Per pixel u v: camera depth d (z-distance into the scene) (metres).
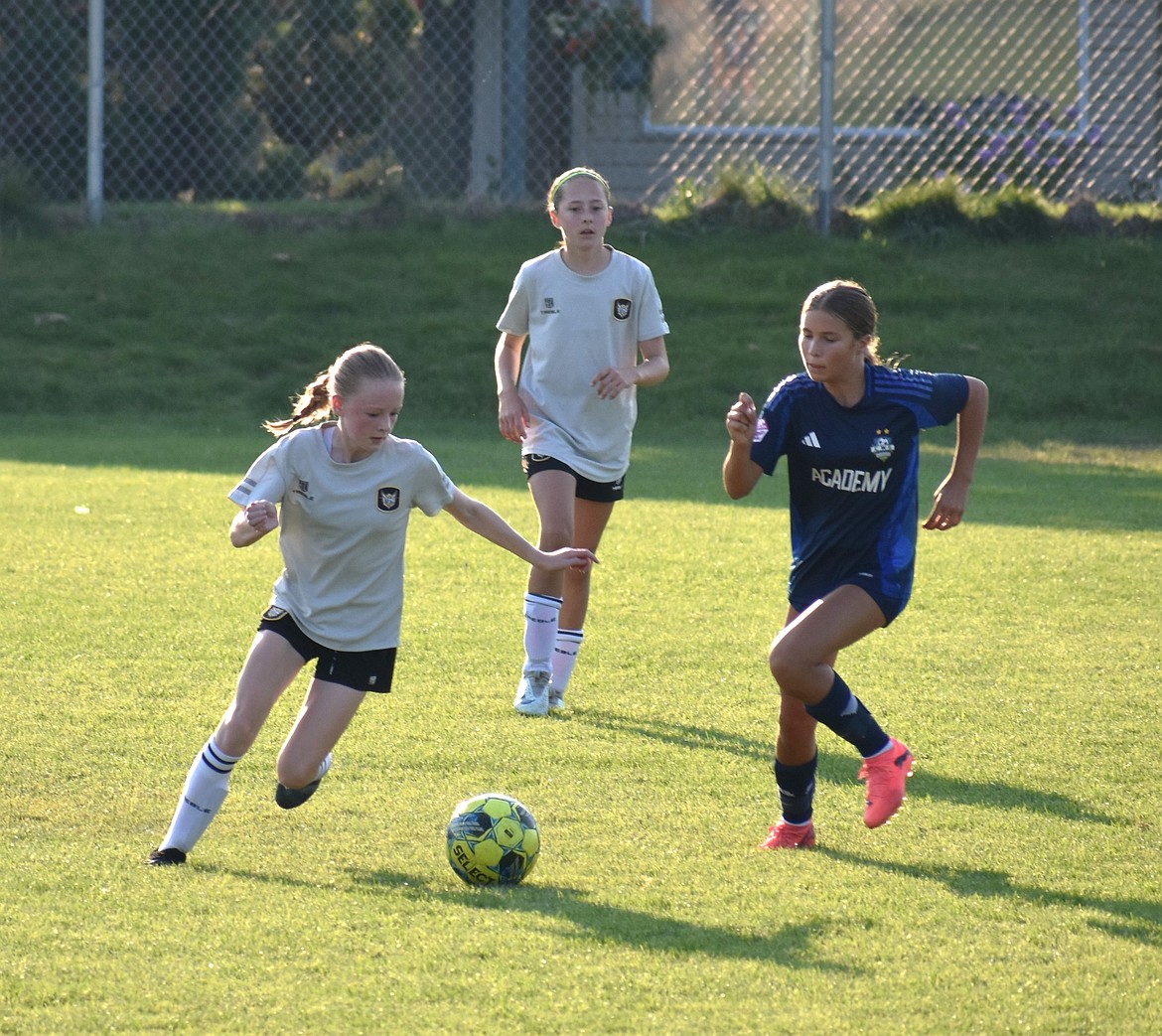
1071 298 55.97
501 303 56.53
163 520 34.16
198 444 45.59
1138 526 34.88
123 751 18.89
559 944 13.01
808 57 64.00
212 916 13.56
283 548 16.31
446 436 47.28
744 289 56.88
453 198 65.44
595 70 63.66
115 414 50.16
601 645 25.08
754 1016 11.65
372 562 16.14
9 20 61.97
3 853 15.27
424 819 16.62
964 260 58.91
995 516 36.09
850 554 16.45
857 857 15.58
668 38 64.88
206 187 64.50
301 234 61.06
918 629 26.06
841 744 20.30
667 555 31.81
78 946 12.84
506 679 22.91
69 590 27.70
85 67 62.47
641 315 23.50
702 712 21.33
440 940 13.06
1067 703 21.69
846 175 64.44
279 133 64.69
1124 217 61.09
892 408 16.33
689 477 41.72
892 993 12.09
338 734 16.25
